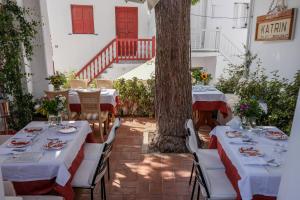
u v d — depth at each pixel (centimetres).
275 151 234
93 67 845
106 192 294
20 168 211
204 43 883
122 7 846
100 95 466
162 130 398
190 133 278
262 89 420
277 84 406
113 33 863
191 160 369
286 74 450
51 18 826
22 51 436
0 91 378
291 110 345
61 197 212
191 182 311
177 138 394
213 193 223
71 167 238
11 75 380
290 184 102
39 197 212
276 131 287
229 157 240
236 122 301
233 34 877
